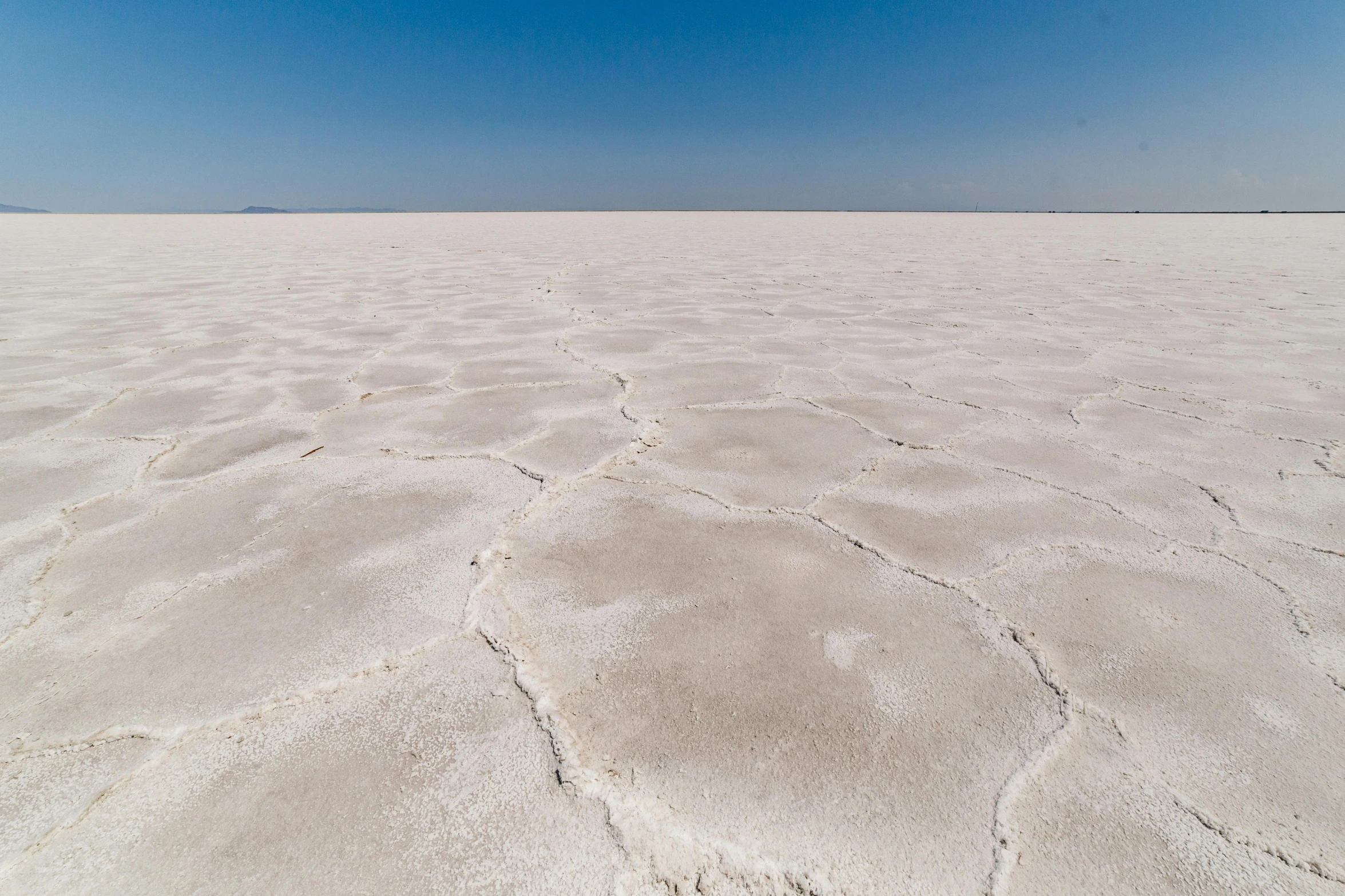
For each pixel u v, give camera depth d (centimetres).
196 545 127
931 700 88
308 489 153
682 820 70
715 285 520
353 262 707
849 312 396
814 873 65
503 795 73
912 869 65
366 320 368
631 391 235
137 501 146
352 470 164
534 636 101
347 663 95
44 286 502
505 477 160
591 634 101
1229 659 96
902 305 420
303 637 100
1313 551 125
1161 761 78
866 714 85
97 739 81
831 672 93
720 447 180
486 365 270
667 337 327
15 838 69
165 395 226
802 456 174
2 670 93
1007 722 84
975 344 308
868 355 288
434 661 95
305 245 997
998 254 821
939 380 249
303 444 181
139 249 902
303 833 69
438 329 344
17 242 1048
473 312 394
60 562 121
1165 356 284
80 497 148
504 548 127
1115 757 79
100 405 214
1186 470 164
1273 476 160
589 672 93
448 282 538
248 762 78
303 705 87
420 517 139
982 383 244
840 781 75
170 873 65
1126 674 93
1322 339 317
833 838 69
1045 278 557
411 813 71
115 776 76
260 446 180
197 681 91
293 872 65
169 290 480
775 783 75
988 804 73
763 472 163
